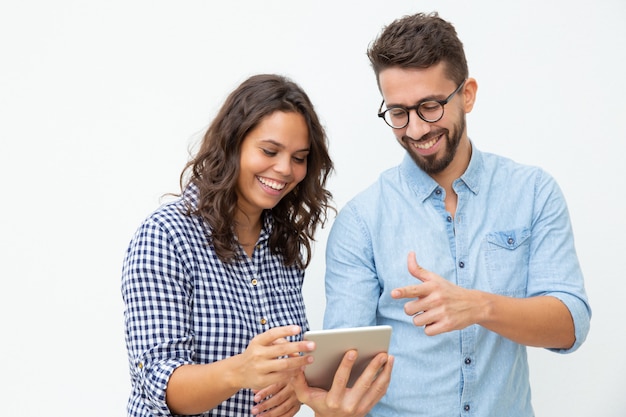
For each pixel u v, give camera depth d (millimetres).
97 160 2635
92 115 2633
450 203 1796
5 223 2625
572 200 2666
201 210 1588
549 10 2654
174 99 2641
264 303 1668
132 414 1549
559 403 2732
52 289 2633
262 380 1302
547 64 2654
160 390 1401
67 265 2633
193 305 1534
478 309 1479
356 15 2635
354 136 2629
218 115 1627
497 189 1798
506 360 1720
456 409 1695
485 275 1737
